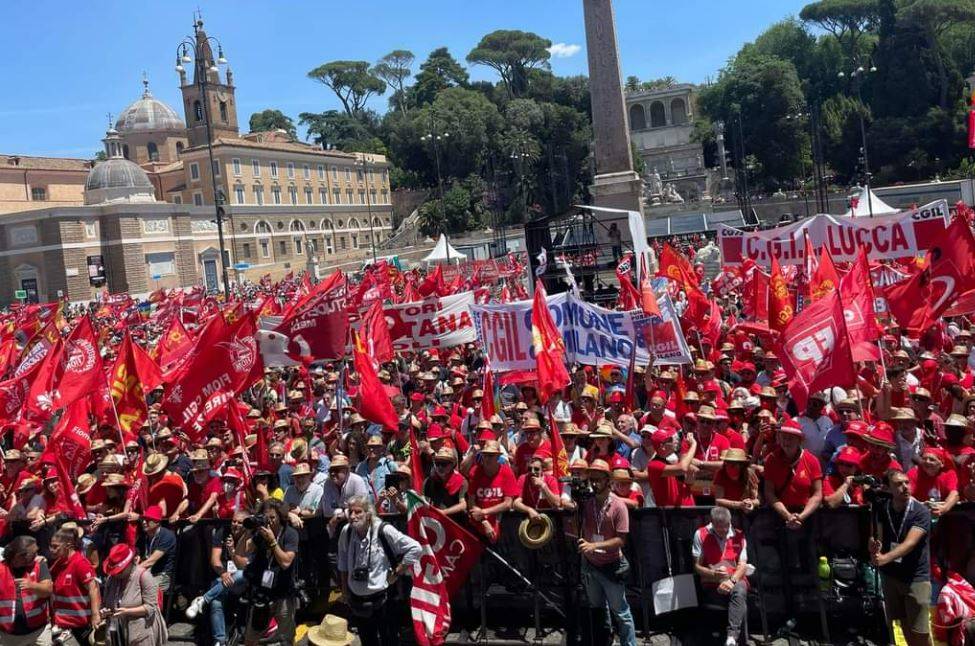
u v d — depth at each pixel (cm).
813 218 1703
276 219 9031
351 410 1339
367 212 10650
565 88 11706
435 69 12875
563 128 10606
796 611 793
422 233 10125
